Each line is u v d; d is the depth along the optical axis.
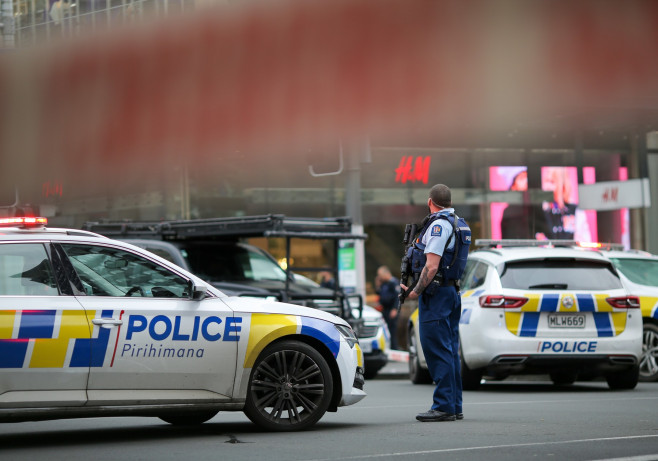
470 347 33.12
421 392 34.34
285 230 39.91
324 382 21.95
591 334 32.53
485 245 36.53
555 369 33.00
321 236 40.78
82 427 23.52
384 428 22.25
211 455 18.19
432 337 23.50
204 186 57.84
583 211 66.50
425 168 63.12
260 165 58.12
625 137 65.56
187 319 20.61
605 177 65.75
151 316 20.27
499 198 64.81
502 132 62.28
